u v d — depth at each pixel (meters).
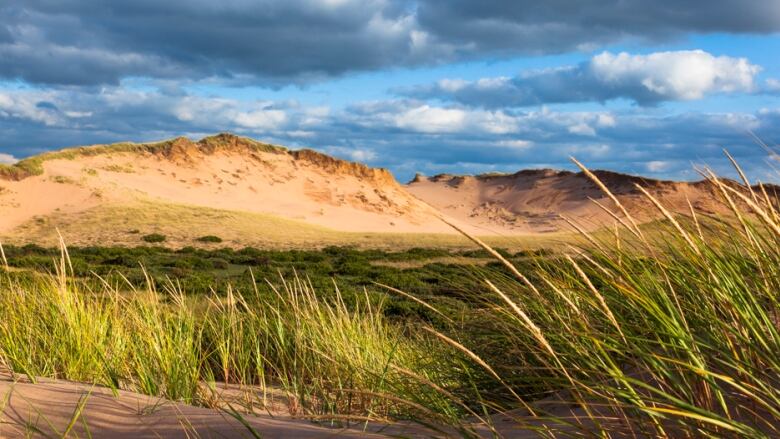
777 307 2.02
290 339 5.13
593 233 3.32
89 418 3.02
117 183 83.19
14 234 58.69
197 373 4.39
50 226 60.69
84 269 19.34
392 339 5.73
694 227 2.73
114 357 4.61
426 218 116.38
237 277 23.25
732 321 2.10
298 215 101.19
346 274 27.72
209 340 5.62
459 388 3.50
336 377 4.14
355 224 103.56
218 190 101.31
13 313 5.05
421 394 3.42
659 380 2.09
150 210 64.81
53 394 3.50
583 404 2.05
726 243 2.66
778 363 1.78
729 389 2.18
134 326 5.11
